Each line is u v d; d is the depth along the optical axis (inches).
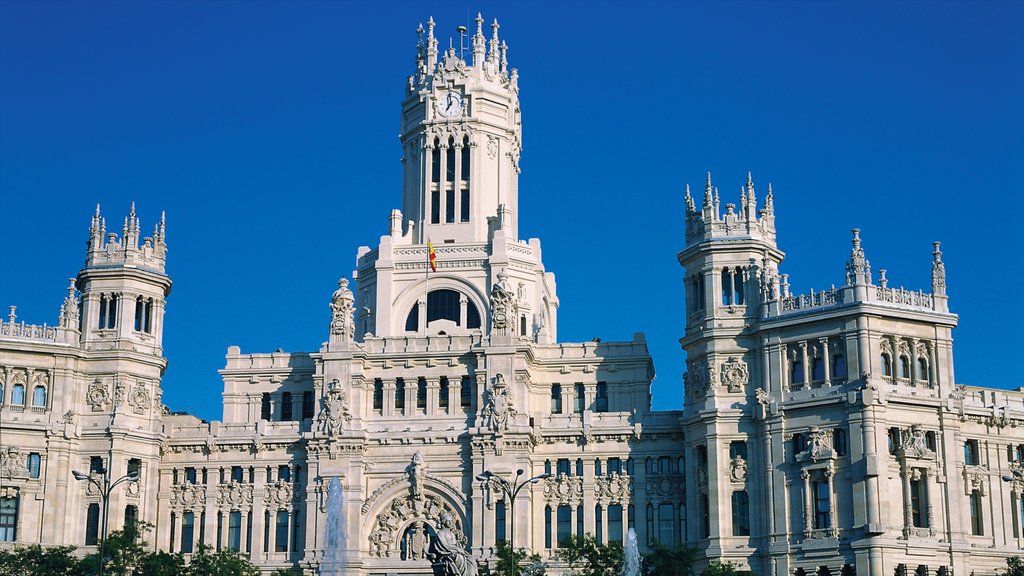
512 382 6186.0
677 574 5236.2
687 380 6087.6
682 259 6176.2
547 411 6407.5
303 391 6545.3
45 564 5482.3
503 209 6914.4
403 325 6727.4
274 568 6117.1
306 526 6107.3
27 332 6136.8
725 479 5802.2
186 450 6343.5
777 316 5841.5
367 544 6112.2
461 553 4060.0
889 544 5398.6
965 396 5802.2
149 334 6338.6
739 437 5826.8
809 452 5620.1
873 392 5531.5
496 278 6707.7
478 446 6102.4
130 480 5625.0
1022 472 5831.7
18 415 6033.5
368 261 6929.1
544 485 6136.8
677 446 6092.5
